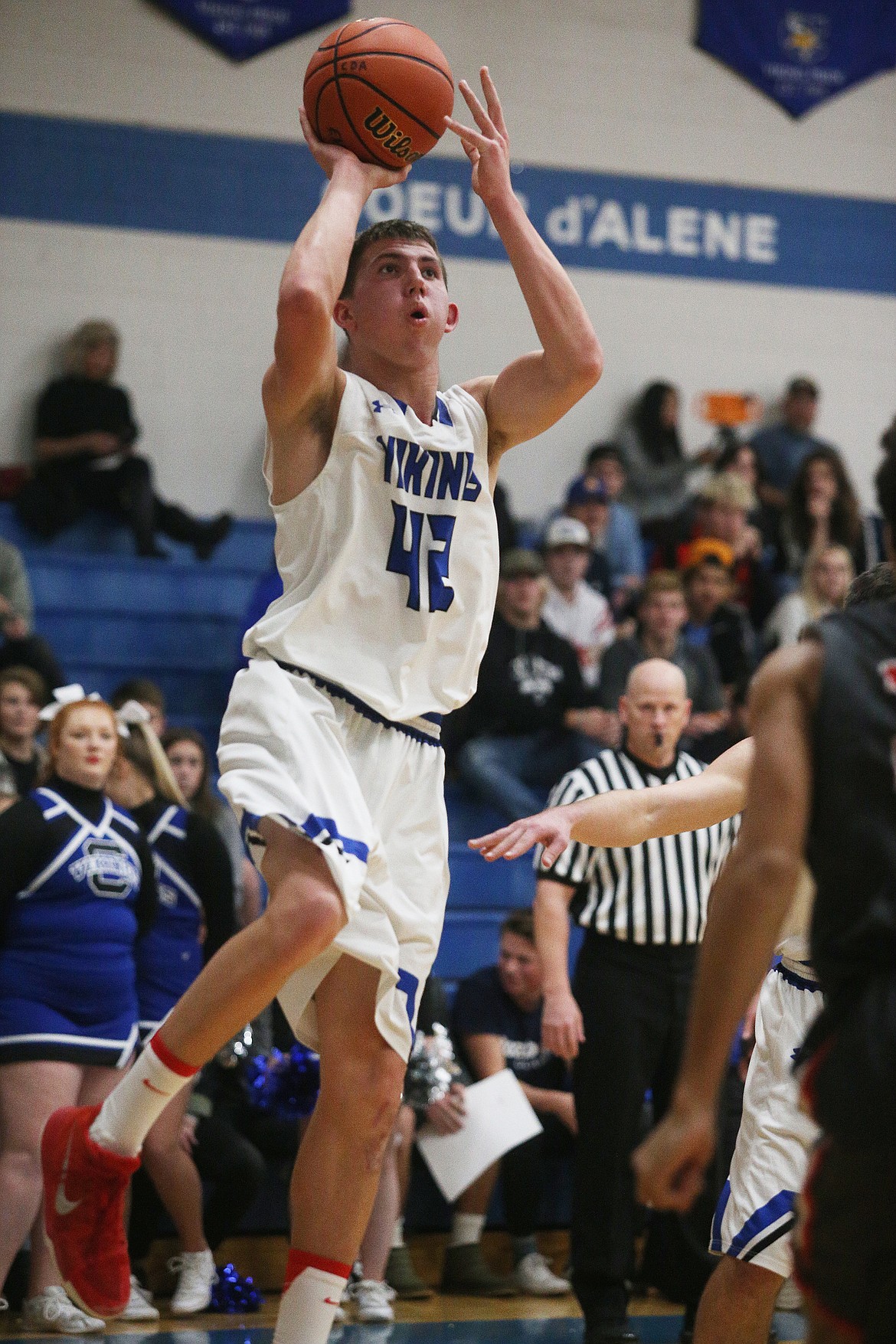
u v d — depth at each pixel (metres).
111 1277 6.06
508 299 24.00
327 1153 5.98
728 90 25.20
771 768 4.27
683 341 24.94
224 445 23.20
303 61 23.55
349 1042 5.95
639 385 24.70
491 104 6.28
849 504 21.14
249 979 5.42
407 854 6.01
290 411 5.80
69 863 10.33
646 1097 12.02
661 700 10.77
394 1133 11.55
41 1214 10.23
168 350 23.00
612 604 20.12
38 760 14.19
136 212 22.91
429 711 6.14
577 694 17.22
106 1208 5.99
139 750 12.01
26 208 22.48
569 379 6.18
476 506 6.23
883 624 4.47
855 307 25.67
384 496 6.02
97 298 22.73
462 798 17.09
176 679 18.56
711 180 25.08
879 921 4.23
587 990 10.48
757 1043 7.58
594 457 22.83
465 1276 12.16
